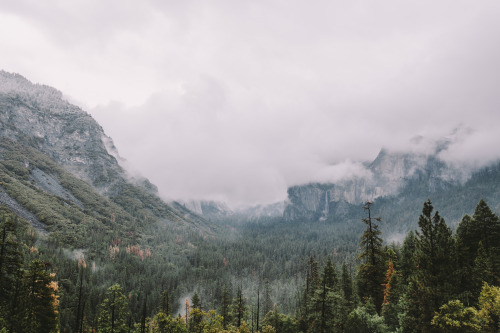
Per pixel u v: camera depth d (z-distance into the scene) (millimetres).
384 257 41312
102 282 138125
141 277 154375
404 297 32969
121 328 44688
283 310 109188
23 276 33875
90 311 87062
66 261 138625
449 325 26031
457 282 30094
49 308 37031
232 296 144750
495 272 33125
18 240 137500
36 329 34719
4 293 32031
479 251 37469
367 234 41406
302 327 54438
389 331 34188
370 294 42469
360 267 43094
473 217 45438
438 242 31375
